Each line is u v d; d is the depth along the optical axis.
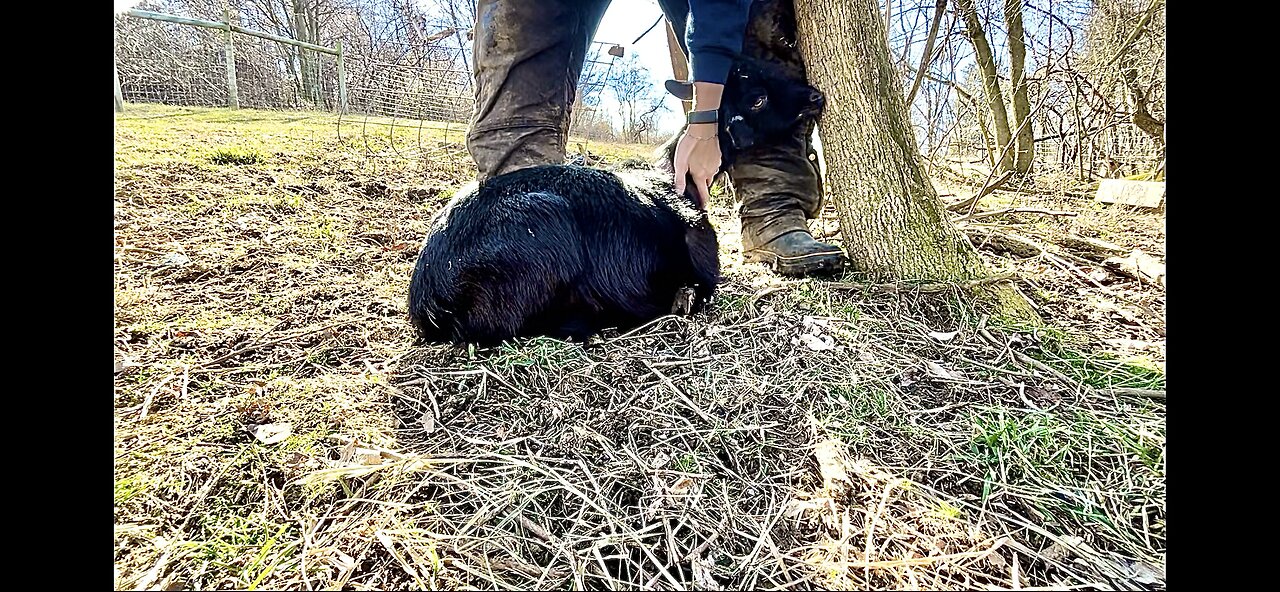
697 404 1.81
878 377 1.93
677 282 2.36
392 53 14.66
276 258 3.05
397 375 1.97
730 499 1.42
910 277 2.51
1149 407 1.73
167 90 14.37
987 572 1.21
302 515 1.34
